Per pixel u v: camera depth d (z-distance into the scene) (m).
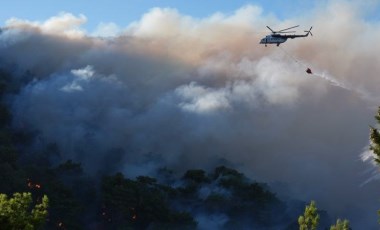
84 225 146.62
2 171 134.38
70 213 135.25
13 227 33.31
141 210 144.62
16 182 133.62
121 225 141.25
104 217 147.25
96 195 155.00
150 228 140.75
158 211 144.25
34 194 136.00
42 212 35.50
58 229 131.50
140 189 149.50
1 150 148.50
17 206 34.34
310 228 27.03
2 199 34.53
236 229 157.50
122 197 143.00
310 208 27.22
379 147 23.53
